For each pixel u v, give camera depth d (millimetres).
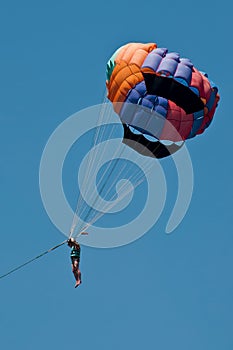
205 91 112875
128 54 114312
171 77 112000
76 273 104125
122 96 113562
